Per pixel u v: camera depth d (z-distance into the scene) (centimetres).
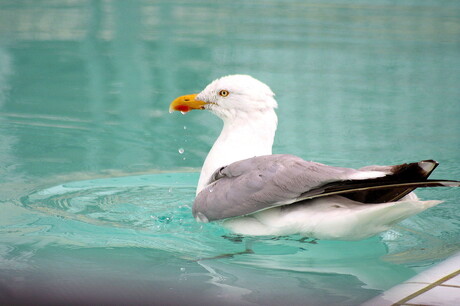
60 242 761
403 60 1786
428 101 1469
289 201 717
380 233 807
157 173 1038
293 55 1794
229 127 866
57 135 1209
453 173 1048
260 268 700
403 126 1290
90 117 1326
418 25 2212
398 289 648
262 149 847
